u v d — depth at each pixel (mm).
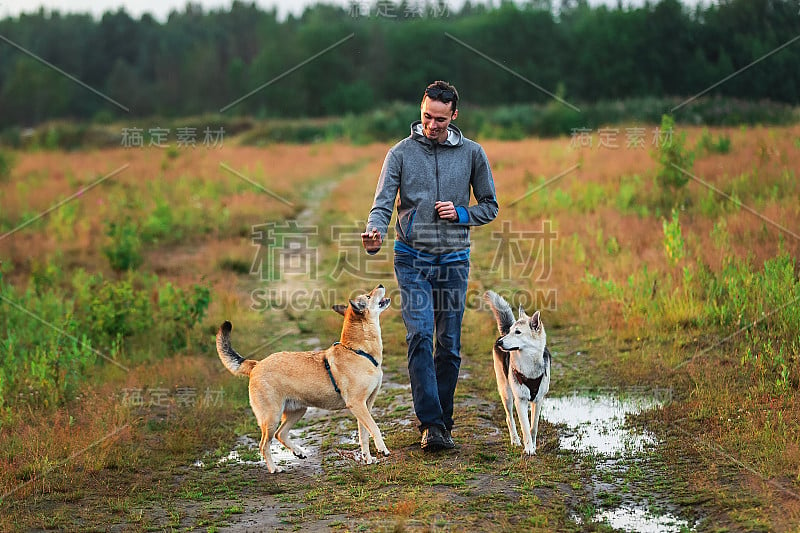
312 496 5680
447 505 5242
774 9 42188
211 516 5414
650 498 5500
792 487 5367
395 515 5082
